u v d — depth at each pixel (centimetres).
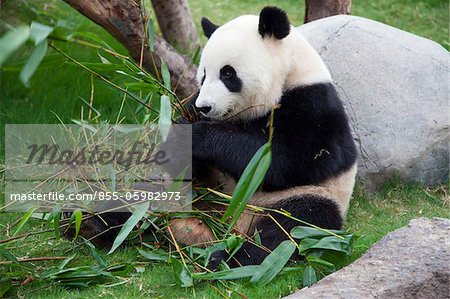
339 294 436
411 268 454
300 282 496
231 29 538
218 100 524
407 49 713
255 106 532
